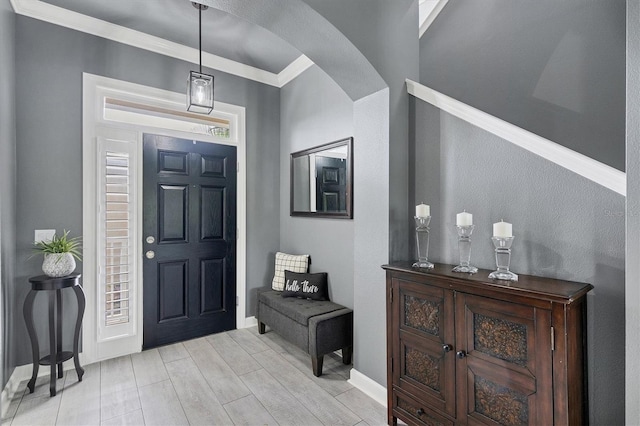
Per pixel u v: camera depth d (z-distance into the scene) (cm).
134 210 295
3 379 210
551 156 162
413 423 185
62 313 263
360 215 243
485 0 234
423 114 222
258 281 373
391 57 220
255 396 227
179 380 247
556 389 130
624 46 174
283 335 295
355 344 245
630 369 120
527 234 172
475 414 156
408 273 187
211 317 339
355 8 200
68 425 196
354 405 218
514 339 143
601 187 147
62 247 239
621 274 142
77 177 269
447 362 168
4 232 217
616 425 143
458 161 202
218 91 345
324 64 224
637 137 118
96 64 279
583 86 188
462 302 161
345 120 295
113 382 243
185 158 324
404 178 229
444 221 211
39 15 254
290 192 369
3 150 217
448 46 256
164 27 285
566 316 128
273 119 386
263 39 304
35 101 253
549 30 202
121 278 288
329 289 312
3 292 213
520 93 215
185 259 323
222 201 348
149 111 317
